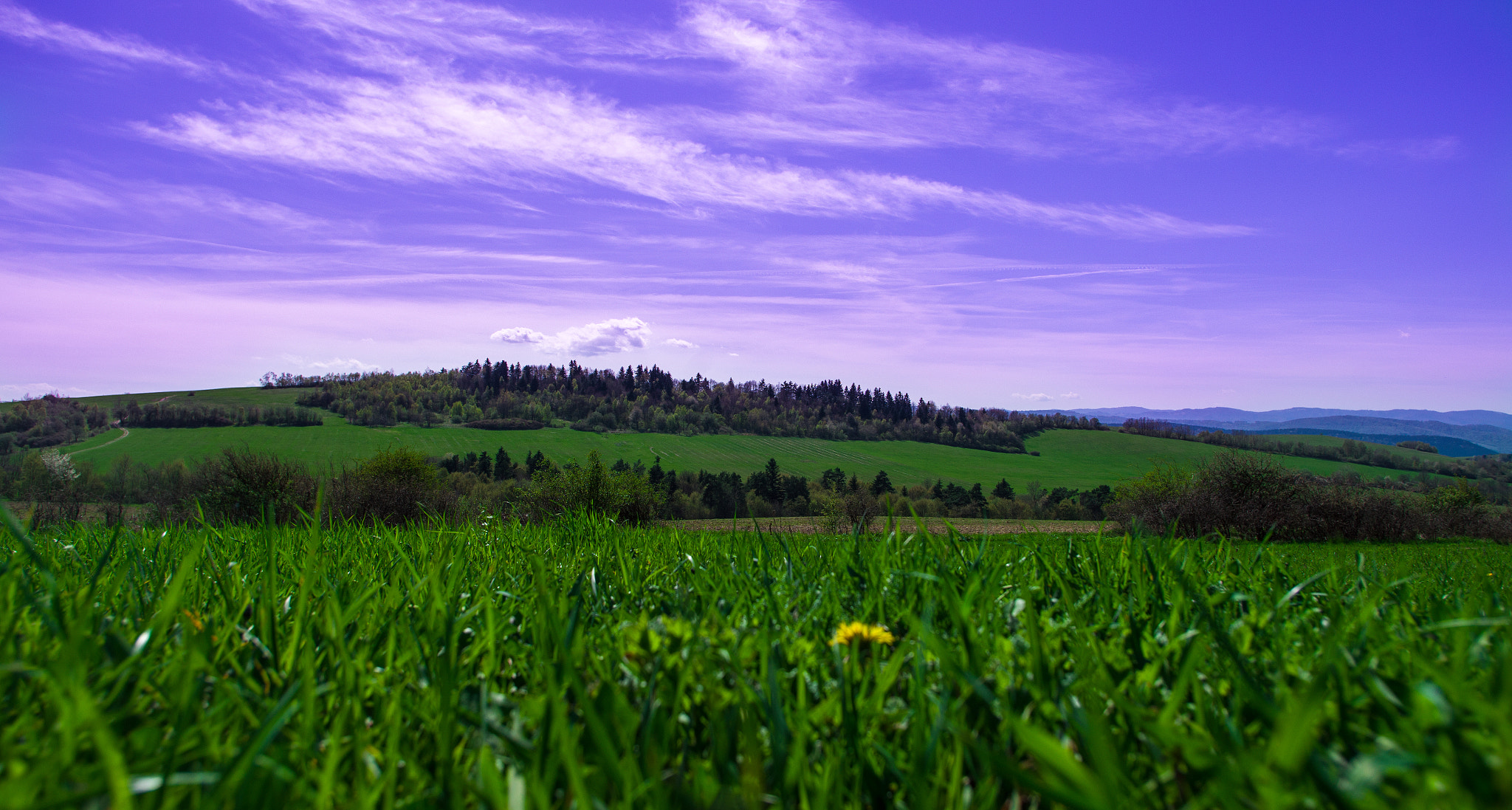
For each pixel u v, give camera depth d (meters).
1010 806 1.09
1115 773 0.93
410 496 28.17
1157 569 2.23
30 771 0.93
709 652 1.46
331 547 3.33
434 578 1.85
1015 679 1.39
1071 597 2.01
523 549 3.42
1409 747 1.05
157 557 2.83
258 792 0.96
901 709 1.33
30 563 2.30
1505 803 0.79
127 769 0.98
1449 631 1.76
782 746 1.06
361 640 1.72
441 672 1.32
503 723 1.31
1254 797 0.93
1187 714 1.34
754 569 2.82
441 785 1.04
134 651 1.42
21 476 34.03
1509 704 0.89
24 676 1.31
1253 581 2.56
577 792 0.90
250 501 23.53
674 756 1.18
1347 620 1.73
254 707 1.31
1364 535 32.94
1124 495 38.47
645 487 30.97
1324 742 1.18
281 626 1.84
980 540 2.88
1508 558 8.30
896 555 2.75
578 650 1.50
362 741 1.10
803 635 1.83
